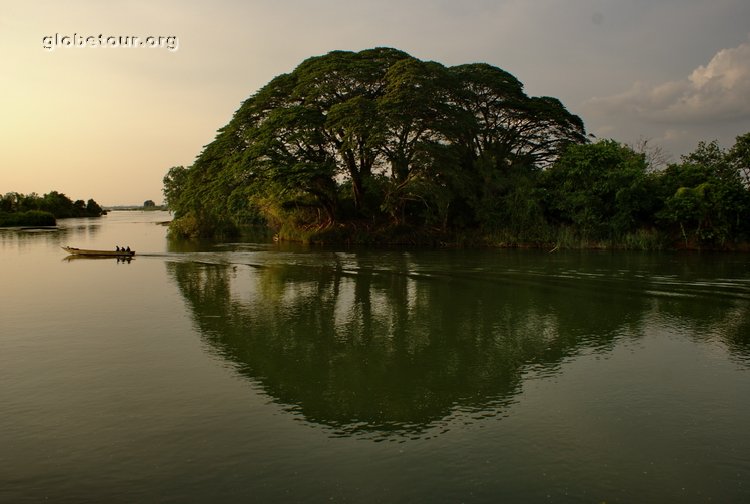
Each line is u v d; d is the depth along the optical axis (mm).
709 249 33969
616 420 7902
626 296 17703
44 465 6605
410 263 27234
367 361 10648
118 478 6297
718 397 8812
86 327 13375
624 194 35125
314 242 42312
